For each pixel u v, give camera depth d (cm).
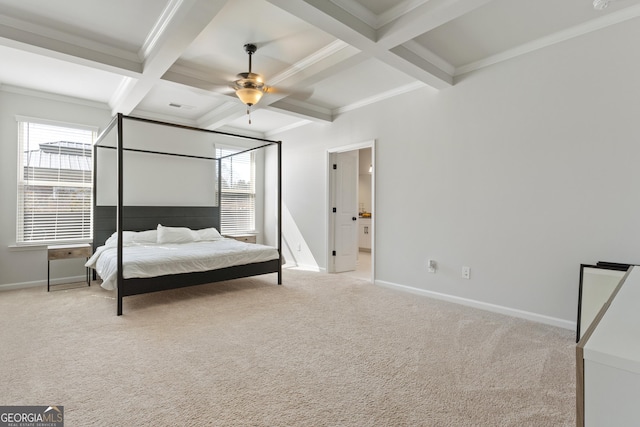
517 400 182
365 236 843
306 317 319
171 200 556
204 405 176
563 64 294
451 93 375
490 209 344
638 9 255
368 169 866
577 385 71
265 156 685
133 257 353
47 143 448
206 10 227
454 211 375
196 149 587
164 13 259
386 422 163
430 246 398
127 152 511
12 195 422
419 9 238
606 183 273
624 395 65
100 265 379
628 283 133
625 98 263
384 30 260
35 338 262
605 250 274
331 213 552
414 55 319
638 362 63
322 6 229
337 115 520
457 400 182
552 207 303
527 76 316
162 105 494
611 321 88
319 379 204
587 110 282
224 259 397
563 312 296
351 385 197
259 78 360
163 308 345
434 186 394
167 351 241
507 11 259
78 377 203
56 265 452
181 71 357
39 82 410
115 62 314
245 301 374
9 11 257
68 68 369
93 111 480
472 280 359
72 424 159
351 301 376
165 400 180
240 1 245
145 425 159
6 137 418
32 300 371
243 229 658
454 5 221
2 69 373
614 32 267
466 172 363
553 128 301
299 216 602
